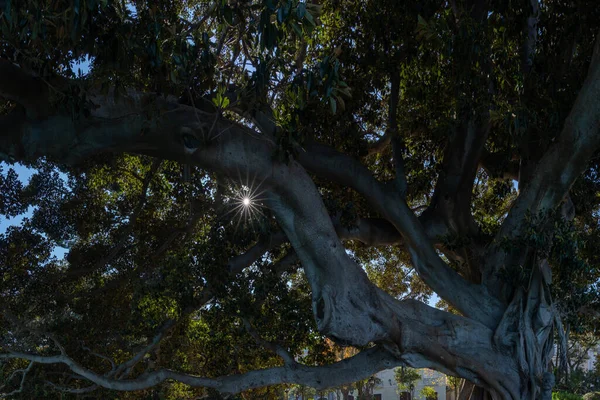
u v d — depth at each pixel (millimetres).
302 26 8695
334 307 12031
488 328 13414
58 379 15875
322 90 8812
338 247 12000
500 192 17078
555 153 12742
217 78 10555
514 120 12406
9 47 9328
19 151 9547
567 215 14445
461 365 13078
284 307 14344
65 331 15703
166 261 14336
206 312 14695
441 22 12094
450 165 15062
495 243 13867
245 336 14773
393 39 13555
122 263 16797
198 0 13742
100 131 9719
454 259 16328
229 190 12734
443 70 13539
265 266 14555
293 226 11758
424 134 15320
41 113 9461
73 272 16422
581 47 13812
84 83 9297
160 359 17141
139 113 9906
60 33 7969
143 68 9383
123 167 17719
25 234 15961
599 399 31562
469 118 13148
